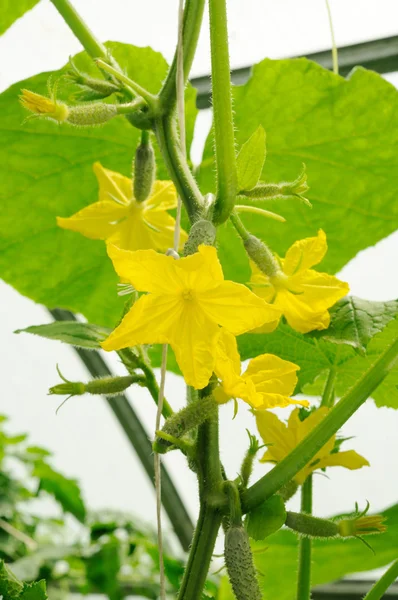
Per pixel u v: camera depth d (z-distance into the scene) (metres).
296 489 0.66
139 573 2.06
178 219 0.64
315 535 0.60
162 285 0.59
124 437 3.03
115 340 0.58
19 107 0.82
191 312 0.59
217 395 0.60
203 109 2.43
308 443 0.60
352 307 0.68
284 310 0.65
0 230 0.86
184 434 0.60
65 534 2.31
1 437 2.25
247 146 0.62
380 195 0.83
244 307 0.58
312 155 0.83
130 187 0.72
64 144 0.83
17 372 3.10
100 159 0.85
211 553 0.60
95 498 3.24
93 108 0.64
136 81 0.83
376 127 0.82
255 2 2.17
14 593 0.65
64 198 0.86
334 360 0.73
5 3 0.86
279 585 0.84
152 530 2.08
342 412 0.61
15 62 2.44
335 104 0.81
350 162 0.82
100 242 0.85
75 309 0.89
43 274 0.87
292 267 0.65
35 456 2.26
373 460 2.58
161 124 0.65
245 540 0.58
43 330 0.66
